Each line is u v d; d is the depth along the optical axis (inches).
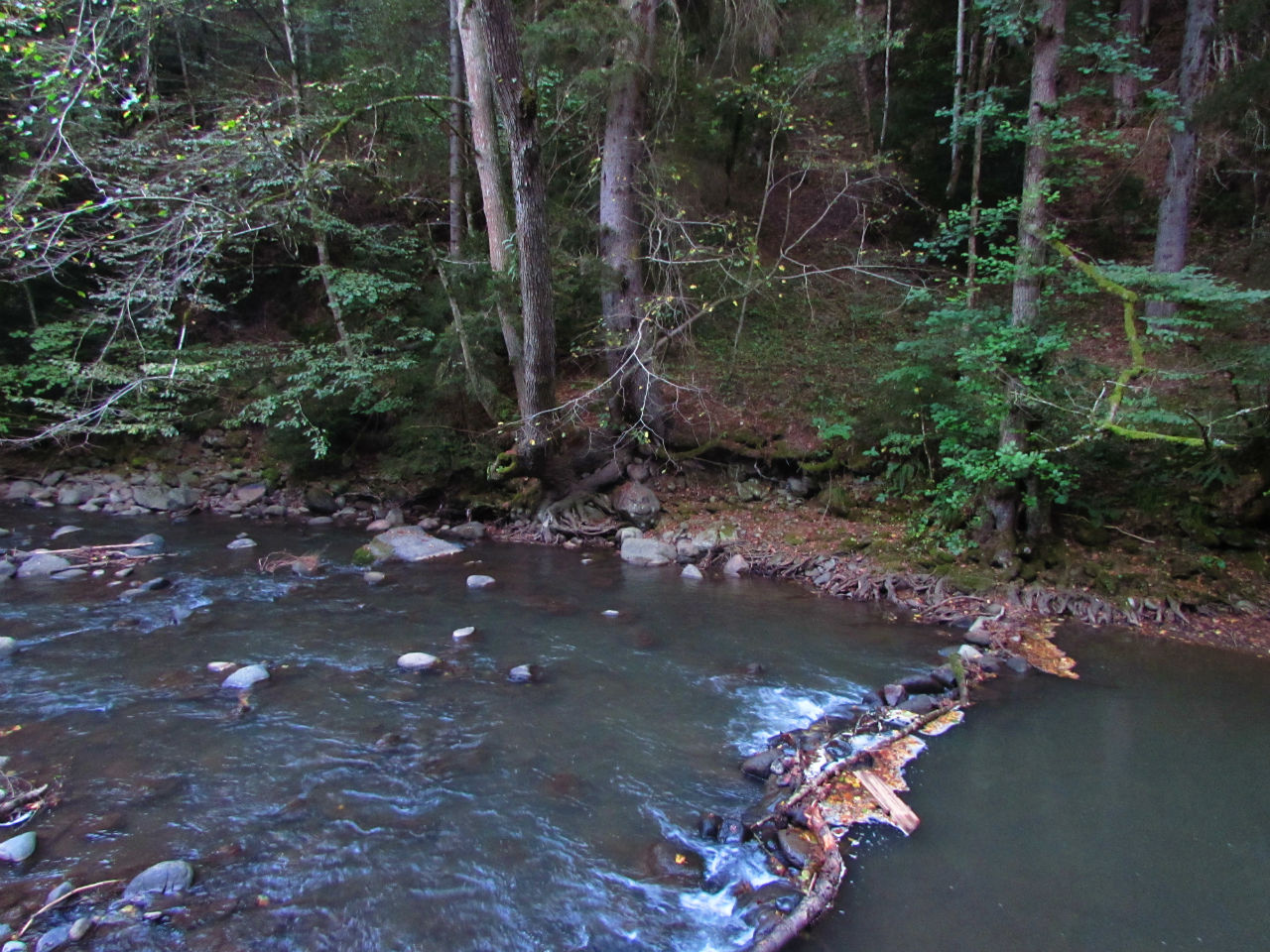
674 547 391.5
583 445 439.8
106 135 371.9
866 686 234.2
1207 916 133.7
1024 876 144.6
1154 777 183.5
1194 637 282.0
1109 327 486.9
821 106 593.6
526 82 307.0
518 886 137.3
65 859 139.0
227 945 119.5
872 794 172.1
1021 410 307.0
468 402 456.1
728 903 134.6
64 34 294.4
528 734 196.4
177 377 347.3
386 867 141.2
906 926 129.3
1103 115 603.5
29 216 266.8
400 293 471.8
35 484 471.2
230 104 357.4
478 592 322.7
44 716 196.9
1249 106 447.5
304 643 255.6
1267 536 322.3
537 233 332.5
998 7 305.6
